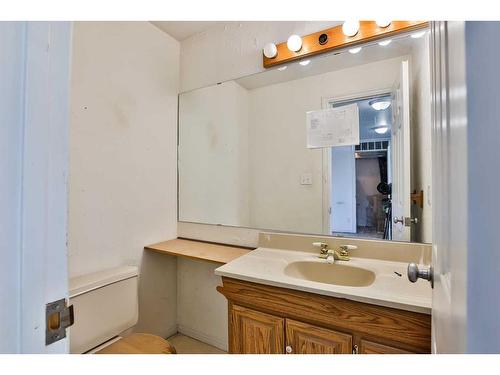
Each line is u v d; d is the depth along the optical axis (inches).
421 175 46.8
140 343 48.2
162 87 73.2
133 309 56.1
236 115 68.6
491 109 8.9
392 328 33.4
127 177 63.6
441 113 17.9
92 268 55.5
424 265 45.5
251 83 66.1
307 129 59.0
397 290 36.1
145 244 68.4
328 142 56.7
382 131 51.5
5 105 12.7
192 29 73.0
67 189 15.9
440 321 19.1
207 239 73.2
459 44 11.5
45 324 14.4
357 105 53.8
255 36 65.3
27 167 13.4
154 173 71.0
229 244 69.5
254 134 65.9
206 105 73.7
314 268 51.0
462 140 11.0
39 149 14.1
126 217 63.4
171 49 75.9
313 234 57.8
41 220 14.2
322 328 38.3
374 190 52.2
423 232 46.7
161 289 73.4
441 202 18.7
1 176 12.5
